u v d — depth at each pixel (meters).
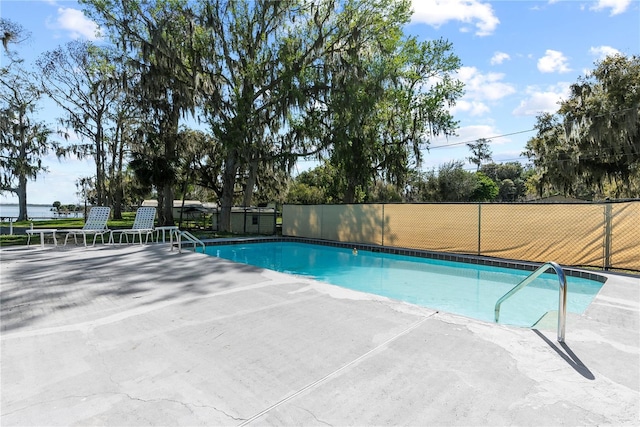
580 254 7.11
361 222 11.85
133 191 26.47
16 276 5.31
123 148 21.62
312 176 32.16
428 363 2.47
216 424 1.74
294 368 2.38
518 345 2.80
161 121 16.34
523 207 8.03
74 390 2.06
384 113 18.81
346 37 15.79
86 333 2.99
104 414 1.81
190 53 14.38
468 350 2.69
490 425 1.76
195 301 4.02
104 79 17.97
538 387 2.15
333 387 2.13
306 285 4.85
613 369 2.40
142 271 5.79
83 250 8.45
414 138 19.97
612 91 15.73
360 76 14.75
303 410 1.89
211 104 15.30
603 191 19.97
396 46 17.39
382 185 23.89
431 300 6.21
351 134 15.44
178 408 1.88
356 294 4.39
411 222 10.37
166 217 17.38
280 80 15.09
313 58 15.47
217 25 14.74
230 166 16.41
